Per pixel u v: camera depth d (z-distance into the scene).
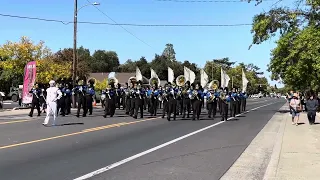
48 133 14.22
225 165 9.27
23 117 21.50
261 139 14.20
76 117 22.00
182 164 9.25
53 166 8.62
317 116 28.59
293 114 21.20
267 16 30.23
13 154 9.95
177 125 18.78
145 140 13.17
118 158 9.75
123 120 20.52
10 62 39.03
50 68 40.19
